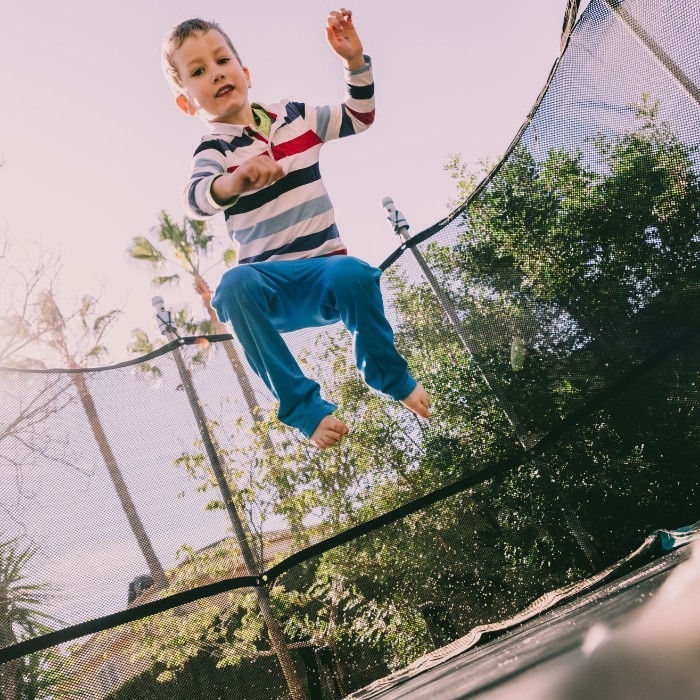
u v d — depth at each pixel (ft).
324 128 6.57
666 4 7.66
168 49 6.25
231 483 10.46
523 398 10.68
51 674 8.37
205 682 9.30
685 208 8.66
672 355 9.52
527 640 2.94
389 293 11.56
